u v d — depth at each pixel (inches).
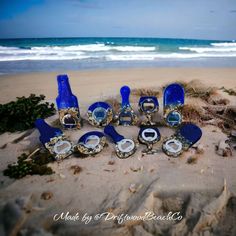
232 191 17.1
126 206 16.2
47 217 15.1
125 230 14.6
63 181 18.7
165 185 17.6
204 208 15.4
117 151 21.7
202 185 17.6
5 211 14.2
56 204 16.3
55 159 21.4
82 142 22.5
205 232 14.4
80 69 76.4
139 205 16.1
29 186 18.1
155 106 27.1
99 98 38.5
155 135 23.1
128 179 18.9
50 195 17.0
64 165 20.7
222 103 33.8
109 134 23.9
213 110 30.6
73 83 52.9
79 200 16.7
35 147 24.0
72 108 26.4
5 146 24.3
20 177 19.1
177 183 17.9
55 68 78.7
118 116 27.7
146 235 14.4
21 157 21.4
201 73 66.4
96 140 22.9
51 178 19.1
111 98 37.2
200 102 34.5
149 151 22.2
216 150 22.3
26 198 15.9
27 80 57.4
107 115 27.1
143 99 27.3
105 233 14.3
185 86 41.4
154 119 29.0
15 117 28.3
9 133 27.1
